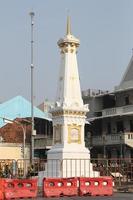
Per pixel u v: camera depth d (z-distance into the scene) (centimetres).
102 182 2356
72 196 2259
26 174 3147
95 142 4922
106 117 5034
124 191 2650
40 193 2456
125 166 3198
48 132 5231
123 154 4719
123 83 5166
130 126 4878
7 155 4675
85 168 2856
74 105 2892
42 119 5225
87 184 2325
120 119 4991
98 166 3139
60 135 2891
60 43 3008
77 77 2978
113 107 5219
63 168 2783
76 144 2883
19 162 3391
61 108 2869
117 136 4691
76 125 2898
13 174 3161
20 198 2144
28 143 5094
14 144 4750
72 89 2936
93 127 5319
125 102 5100
